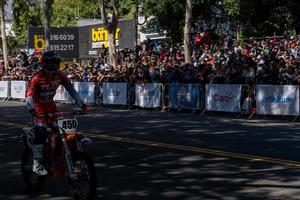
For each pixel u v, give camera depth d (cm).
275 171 940
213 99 2089
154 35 5206
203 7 4119
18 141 1367
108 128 1633
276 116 1917
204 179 884
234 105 2006
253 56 2661
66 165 723
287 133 1480
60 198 779
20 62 4212
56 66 748
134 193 796
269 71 1991
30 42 4191
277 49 2745
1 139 1409
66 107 2575
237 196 768
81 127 1664
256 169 959
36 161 754
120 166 1012
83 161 701
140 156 1116
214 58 2691
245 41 3300
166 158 1088
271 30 3981
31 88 745
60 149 733
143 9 4209
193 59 2873
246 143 1285
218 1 4103
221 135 1441
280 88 1862
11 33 6894
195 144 1272
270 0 3881
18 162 1075
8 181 902
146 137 1409
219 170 957
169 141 1327
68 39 4131
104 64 3347
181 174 928
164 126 1677
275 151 1159
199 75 2192
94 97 2697
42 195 799
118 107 2544
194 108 2166
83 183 712
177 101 2236
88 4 6053
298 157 1078
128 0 3950
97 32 3978
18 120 1895
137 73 2462
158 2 4125
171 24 4247
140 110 2356
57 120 725
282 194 776
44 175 771
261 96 1920
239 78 2058
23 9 5522
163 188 826
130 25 3881
